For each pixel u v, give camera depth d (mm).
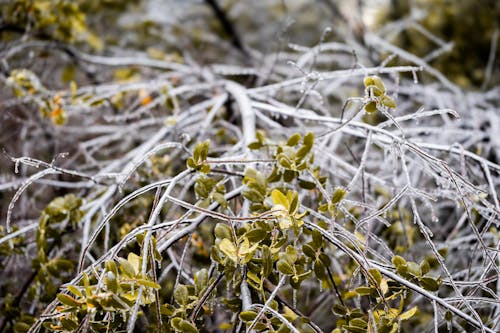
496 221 1319
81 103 1635
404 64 2223
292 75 1906
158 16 2676
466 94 2178
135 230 1219
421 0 2711
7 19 1887
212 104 1660
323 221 1317
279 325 1224
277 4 3070
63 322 1204
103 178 1538
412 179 1555
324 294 1477
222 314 1454
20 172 1760
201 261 1471
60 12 1922
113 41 2621
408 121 2033
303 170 1306
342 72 1444
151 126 1999
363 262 1233
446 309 1267
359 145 1661
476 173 1497
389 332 1225
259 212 1277
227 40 2875
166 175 1550
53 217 1426
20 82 1617
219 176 1404
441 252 1310
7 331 1437
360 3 2572
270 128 1635
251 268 1234
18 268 1540
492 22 2666
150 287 1196
